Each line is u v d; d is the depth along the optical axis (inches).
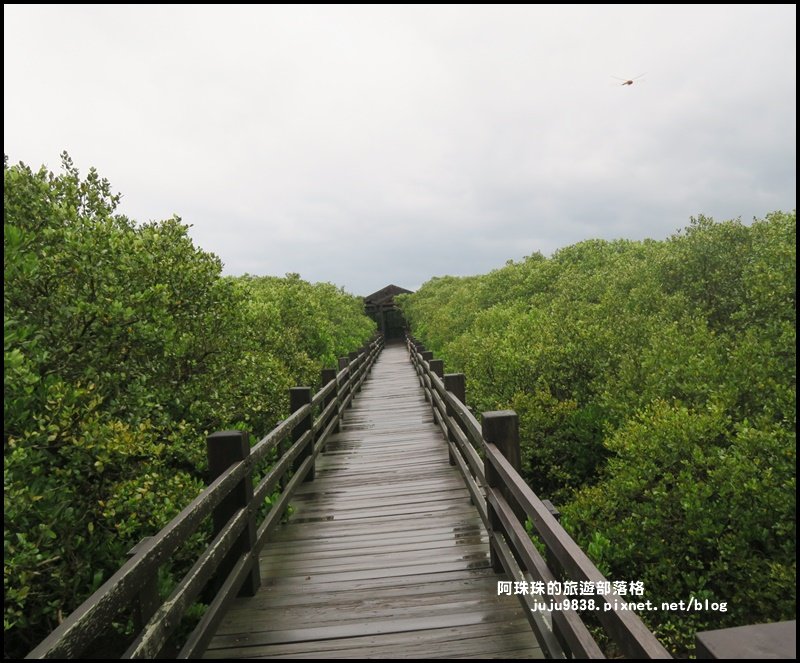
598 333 334.0
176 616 88.7
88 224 169.5
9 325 126.9
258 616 124.0
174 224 211.9
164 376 191.0
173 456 175.2
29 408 131.4
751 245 353.4
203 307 203.8
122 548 141.0
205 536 149.8
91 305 148.5
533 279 679.1
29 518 121.9
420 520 182.5
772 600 187.8
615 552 215.2
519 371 352.8
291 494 193.2
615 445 242.7
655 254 439.5
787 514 186.9
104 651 138.9
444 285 1376.7
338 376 369.1
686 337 286.7
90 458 132.0
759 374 243.1
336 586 137.1
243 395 229.3
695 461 213.0
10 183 154.2
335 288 1015.6
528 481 334.0
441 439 309.6
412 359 800.3
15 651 129.5
